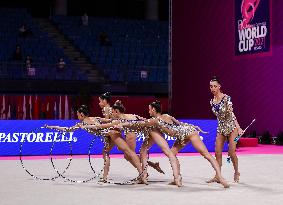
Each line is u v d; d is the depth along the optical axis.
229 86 39.81
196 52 43.31
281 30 34.59
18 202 12.73
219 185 15.82
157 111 15.63
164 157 25.72
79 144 27.33
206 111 41.94
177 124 15.87
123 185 15.78
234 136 16.31
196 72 43.31
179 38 45.56
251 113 37.75
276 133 35.34
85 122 16.23
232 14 39.09
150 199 13.21
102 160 24.06
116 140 15.95
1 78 46.28
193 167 21.05
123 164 22.12
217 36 40.84
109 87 49.94
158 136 15.71
